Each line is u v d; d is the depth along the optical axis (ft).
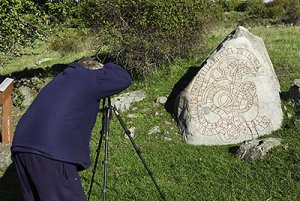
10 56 30.58
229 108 23.02
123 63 30.22
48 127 12.09
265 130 22.38
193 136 22.47
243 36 24.48
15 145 12.18
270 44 35.35
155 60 30.40
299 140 20.15
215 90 23.47
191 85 23.81
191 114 23.02
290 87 23.95
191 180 18.45
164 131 23.39
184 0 30.09
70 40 48.49
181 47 31.19
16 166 12.38
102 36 29.99
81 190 12.32
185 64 30.32
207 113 22.98
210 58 24.22
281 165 18.45
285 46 34.01
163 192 17.53
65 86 12.75
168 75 29.30
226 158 20.22
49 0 31.37
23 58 50.16
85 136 12.75
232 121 22.71
